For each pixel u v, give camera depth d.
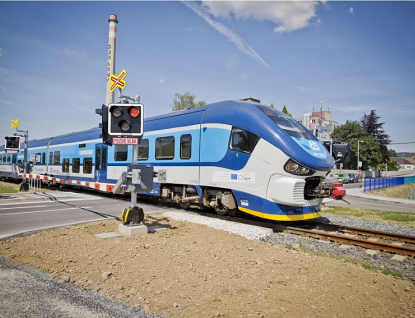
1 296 3.87
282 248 6.62
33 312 3.49
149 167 7.39
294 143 8.20
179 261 5.31
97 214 10.20
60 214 10.13
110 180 15.12
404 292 4.54
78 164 18.17
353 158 69.50
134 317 3.46
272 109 9.45
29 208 11.60
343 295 4.25
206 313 3.59
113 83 14.70
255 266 5.25
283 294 4.18
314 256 6.13
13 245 6.10
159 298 3.93
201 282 4.46
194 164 10.45
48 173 21.83
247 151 8.85
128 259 5.34
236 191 9.07
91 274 4.65
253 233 7.49
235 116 9.30
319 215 8.91
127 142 7.07
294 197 7.95
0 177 33.31
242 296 4.07
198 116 10.57
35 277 4.48
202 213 10.84
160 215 9.84
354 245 7.28
